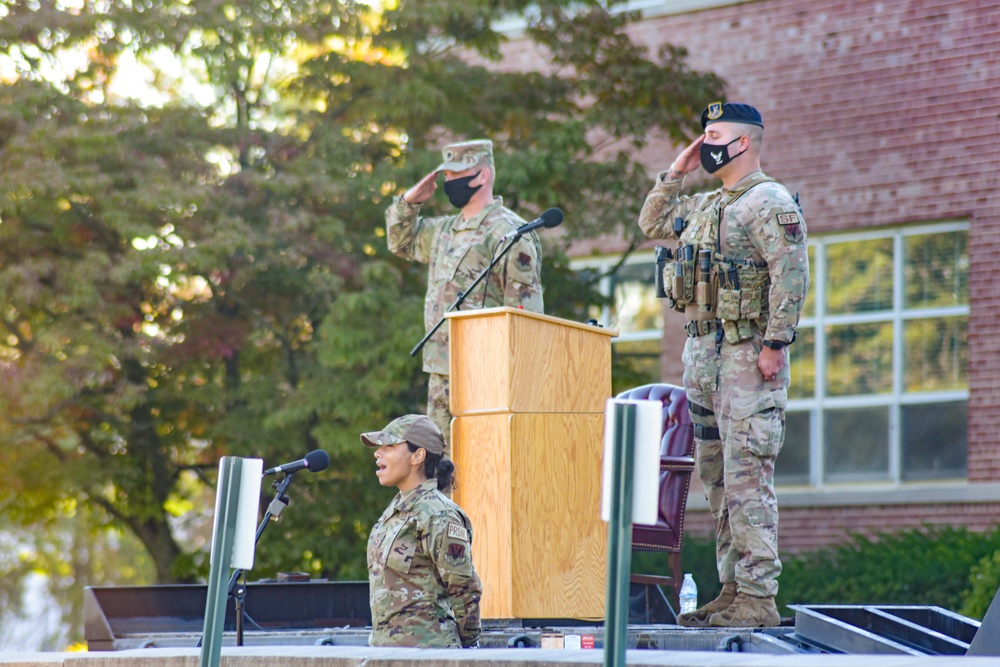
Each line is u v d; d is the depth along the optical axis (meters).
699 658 13.00
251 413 44.19
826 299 47.91
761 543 19.84
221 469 14.96
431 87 43.41
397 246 25.55
